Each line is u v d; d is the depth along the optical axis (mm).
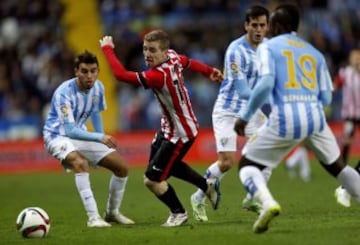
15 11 97438
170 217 33188
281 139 27422
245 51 34500
